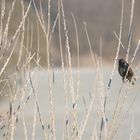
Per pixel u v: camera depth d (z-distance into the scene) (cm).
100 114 1020
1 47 1045
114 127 1005
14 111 1041
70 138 1027
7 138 1035
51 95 1039
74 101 1043
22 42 1046
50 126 1026
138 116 4303
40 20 1038
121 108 1009
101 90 1036
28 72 1049
